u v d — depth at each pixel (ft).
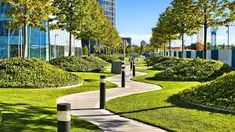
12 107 43.78
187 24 118.21
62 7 130.21
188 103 49.49
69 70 127.03
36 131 32.96
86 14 134.82
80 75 106.22
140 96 58.44
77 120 39.40
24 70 73.31
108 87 76.23
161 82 88.28
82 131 34.47
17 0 81.20
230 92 48.24
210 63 97.81
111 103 51.93
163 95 58.08
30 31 169.37
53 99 55.67
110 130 35.96
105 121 40.32
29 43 169.27
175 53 236.43
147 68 168.35
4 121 35.70
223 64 98.68
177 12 142.31
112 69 123.65
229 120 38.24
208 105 46.34
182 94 54.95
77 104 51.78
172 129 35.78
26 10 83.51
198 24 111.75
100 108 48.21
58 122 21.15
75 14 132.57
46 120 37.81
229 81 51.93
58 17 130.00
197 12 109.19
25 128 33.73
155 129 36.52
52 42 191.01
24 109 43.14
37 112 41.86
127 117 42.29
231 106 44.11
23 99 52.60
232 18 107.34
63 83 72.79
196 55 168.86
